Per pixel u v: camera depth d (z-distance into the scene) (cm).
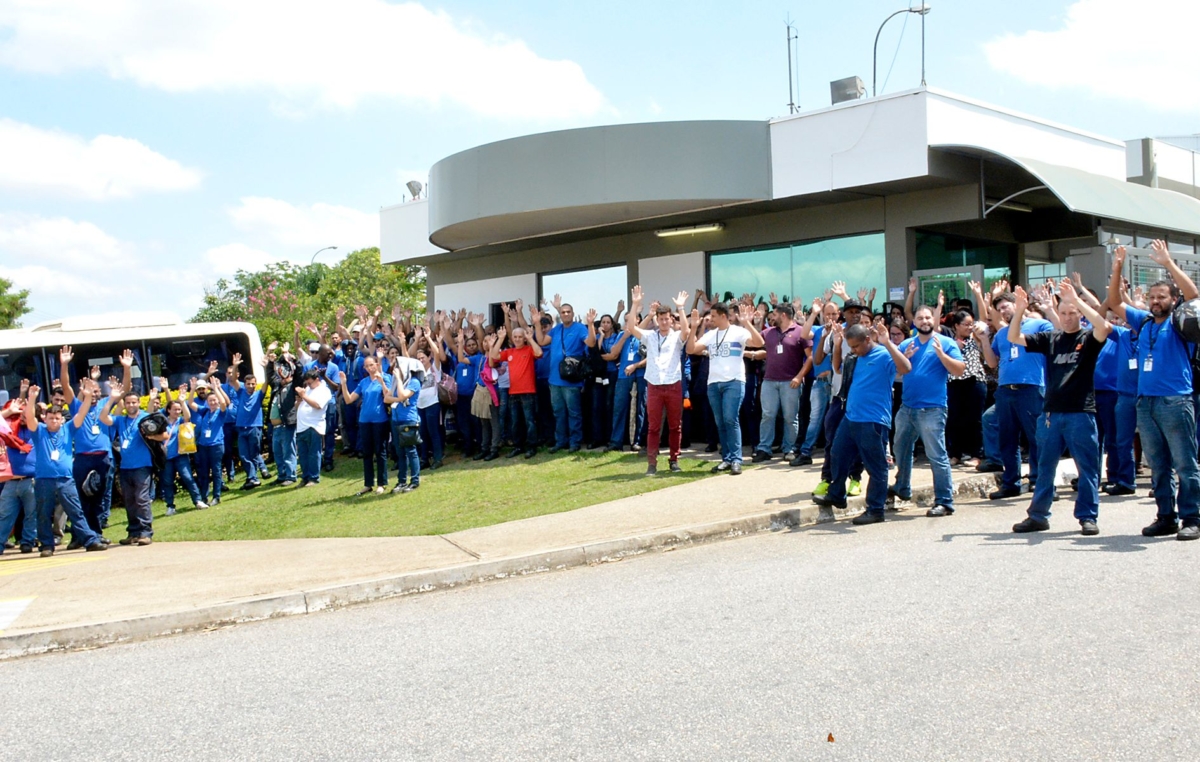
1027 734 405
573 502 1057
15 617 741
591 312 1359
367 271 4062
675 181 1479
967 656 500
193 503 1426
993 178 1477
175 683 565
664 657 533
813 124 1459
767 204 1552
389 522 1073
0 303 4500
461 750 424
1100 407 989
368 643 620
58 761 446
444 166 1686
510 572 808
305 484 1448
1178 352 746
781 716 437
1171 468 759
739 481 1093
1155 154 2184
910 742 402
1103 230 1555
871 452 887
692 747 410
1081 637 519
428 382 1414
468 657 565
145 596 790
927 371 909
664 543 862
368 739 446
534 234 1805
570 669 526
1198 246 1816
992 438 1080
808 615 592
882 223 1509
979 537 790
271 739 455
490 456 1416
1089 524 773
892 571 688
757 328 1320
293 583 794
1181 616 545
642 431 1338
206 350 1644
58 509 1251
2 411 1204
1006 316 992
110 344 1577
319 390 1450
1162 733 400
